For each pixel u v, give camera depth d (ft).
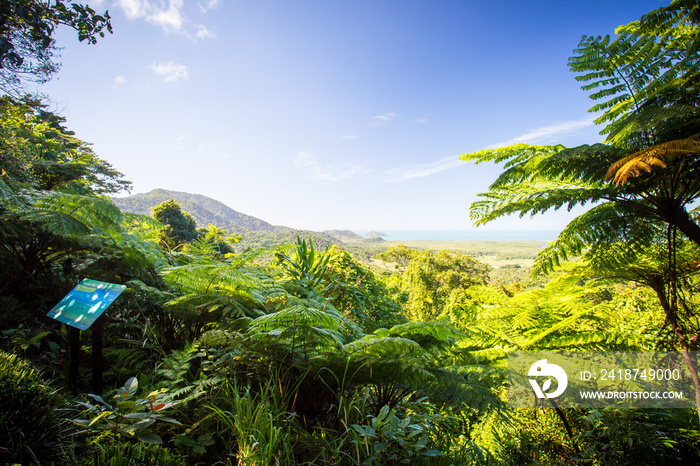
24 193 9.19
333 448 4.17
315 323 5.22
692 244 8.69
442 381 5.65
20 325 6.02
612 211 8.14
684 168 6.59
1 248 7.37
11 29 9.27
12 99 14.61
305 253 11.16
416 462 4.25
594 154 7.20
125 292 6.55
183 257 9.02
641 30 7.44
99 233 7.95
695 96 7.09
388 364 5.04
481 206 9.82
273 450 3.61
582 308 9.45
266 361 5.19
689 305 8.67
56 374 5.21
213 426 4.17
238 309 6.21
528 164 8.04
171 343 6.74
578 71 8.84
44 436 2.85
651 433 6.40
